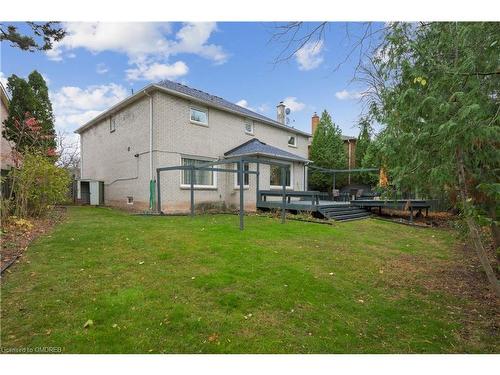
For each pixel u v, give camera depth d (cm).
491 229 488
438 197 370
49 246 537
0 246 510
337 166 2183
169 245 576
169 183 1135
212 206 1285
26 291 344
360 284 426
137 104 1207
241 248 570
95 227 741
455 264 554
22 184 775
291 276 433
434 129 250
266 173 1408
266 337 275
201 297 349
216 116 1338
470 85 241
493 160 257
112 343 253
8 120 1335
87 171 1675
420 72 265
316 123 2578
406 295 396
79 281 380
